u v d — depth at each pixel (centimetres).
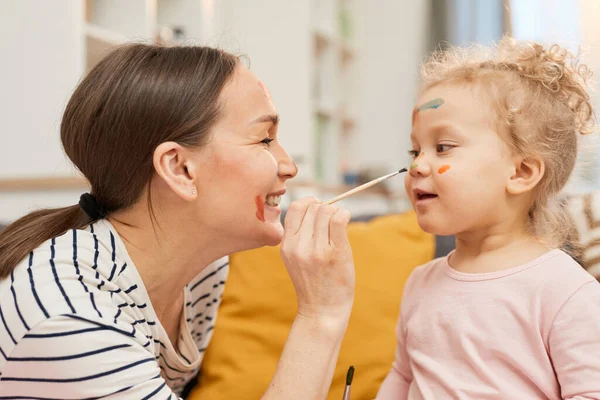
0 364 73
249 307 124
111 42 223
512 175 86
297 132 320
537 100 88
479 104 87
